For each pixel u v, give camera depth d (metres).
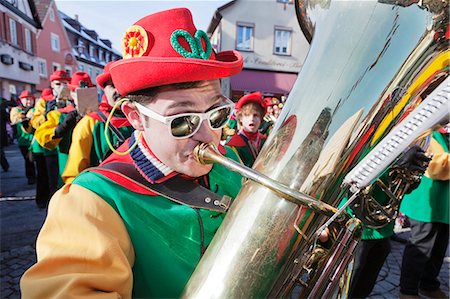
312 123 0.66
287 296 0.66
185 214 0.82
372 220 0.92
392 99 0.68
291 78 18.05
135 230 0.76
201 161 0.75
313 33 0.78
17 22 22.50
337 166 0.65
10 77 21.36
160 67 0.71
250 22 17.53
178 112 0.76
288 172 0.65
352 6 0.69
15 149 13.08
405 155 1.02
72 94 3.03
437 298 2.61
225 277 0.63
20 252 3.41
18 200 5.42
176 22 0.78
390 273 3.13
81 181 0.79
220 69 0.75
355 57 0.67
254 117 2.80
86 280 0.61
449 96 0.43
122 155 0.86
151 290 0.77
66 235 0.68
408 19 0.67
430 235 2.39
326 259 0.70
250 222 0.65
